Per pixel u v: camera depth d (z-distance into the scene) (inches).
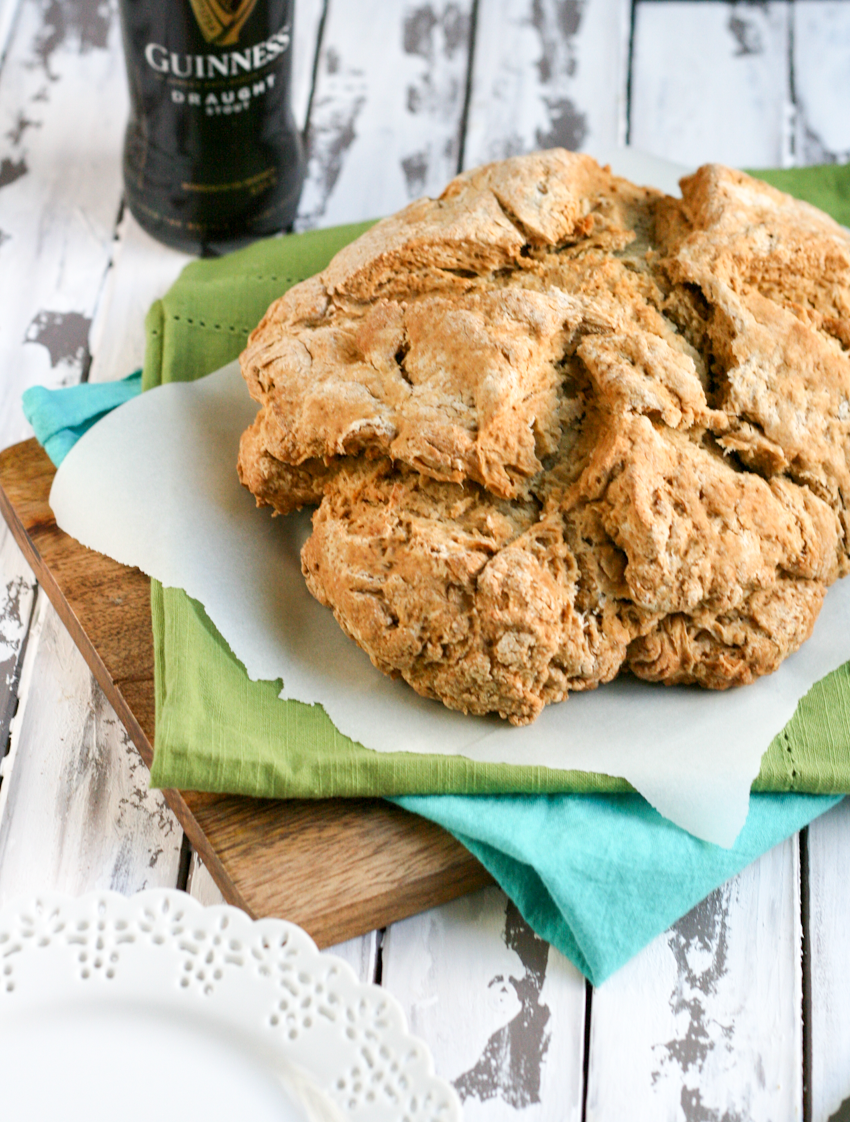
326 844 20.6
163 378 23.7
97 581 22.3
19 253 26.6
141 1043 18.8
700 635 21.2
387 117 28.8
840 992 20.6
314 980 18.9
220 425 23.2
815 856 21.4
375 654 21.0
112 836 21.4
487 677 20.7
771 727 21.2
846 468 21.7
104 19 29.5
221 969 19.0
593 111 29.1
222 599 21.8
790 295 22.4
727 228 22.5
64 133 28.0
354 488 21.5
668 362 21.3
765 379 21.6
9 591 23.2
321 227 27.5
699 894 20.5
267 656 21.5
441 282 22.1
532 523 21.1
